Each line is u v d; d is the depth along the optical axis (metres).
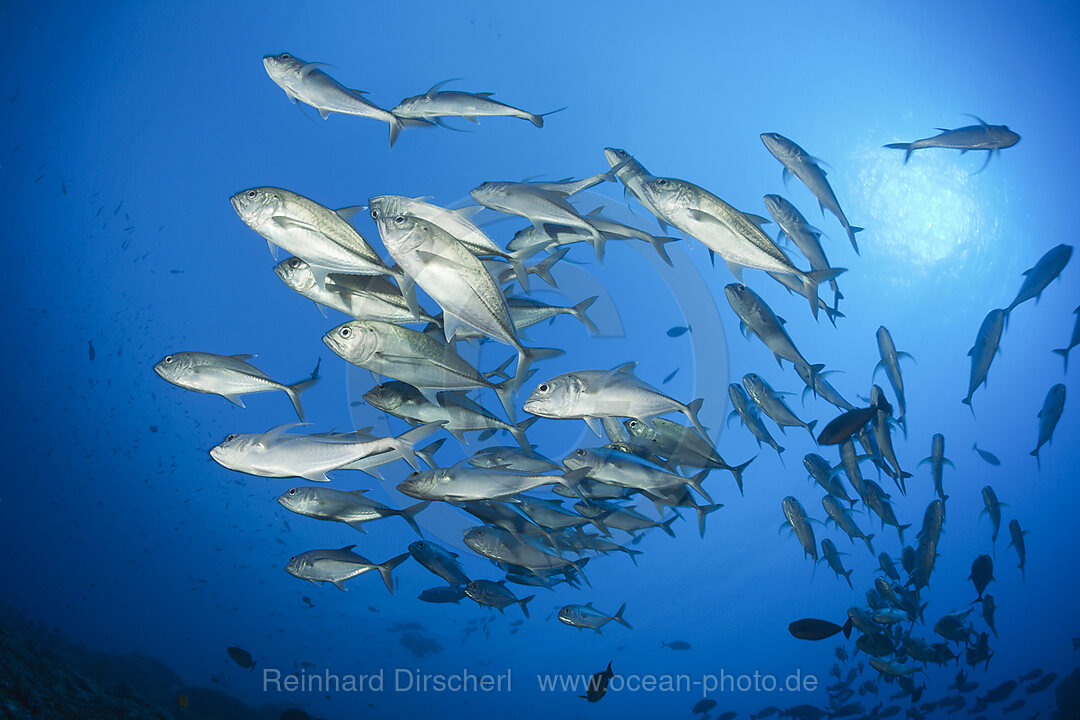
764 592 17.97
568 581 4.61
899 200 14.95
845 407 4.80
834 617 17.72
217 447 3.00
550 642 18.30
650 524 4.01
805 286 3.43
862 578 17.69
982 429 16.67
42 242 19.09
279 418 17.81
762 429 4.81
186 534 19.14
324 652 16.77
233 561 18.86
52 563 18.27
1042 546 17.14
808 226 5.00
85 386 20.14
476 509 3.74
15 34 17.47
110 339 19.52
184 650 15.37
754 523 17.52
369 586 19.02
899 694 9.42
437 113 3.91
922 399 16.41
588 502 3.92
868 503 5.14
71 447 20.08
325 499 3.80
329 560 4.21
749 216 3.18
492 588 4.56
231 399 3.29
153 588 17.92
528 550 3.95
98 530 19.31
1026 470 16.81
